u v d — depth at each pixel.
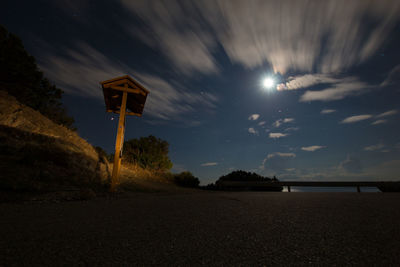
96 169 8.25
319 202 4.12
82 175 6.95
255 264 1.30
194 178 14.05
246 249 1.56
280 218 2.61
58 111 13.56
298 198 4.86
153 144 14.77
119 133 6.69
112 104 8.94
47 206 3.34
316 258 1.39
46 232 1.94
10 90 11.30
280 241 1.74
